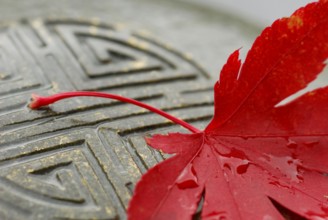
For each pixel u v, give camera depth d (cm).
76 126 20
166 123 21
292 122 20
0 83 21
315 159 20
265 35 19
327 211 19
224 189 19
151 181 19
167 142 19
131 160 20
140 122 21
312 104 20
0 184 19
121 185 19
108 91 22
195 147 19
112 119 21
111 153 20
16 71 22
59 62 22
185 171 19
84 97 21
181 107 22
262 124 20
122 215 19
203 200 19
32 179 19
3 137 20
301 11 19
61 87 22
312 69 20
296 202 19
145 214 18
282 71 20
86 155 20
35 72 22
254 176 19
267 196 19
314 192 19
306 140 20
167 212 18
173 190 19
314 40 19
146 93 22
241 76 20
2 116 20
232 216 19
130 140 20
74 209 19
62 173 19
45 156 20
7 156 20
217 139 20
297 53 19
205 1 28
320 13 19
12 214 19
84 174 20
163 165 19
